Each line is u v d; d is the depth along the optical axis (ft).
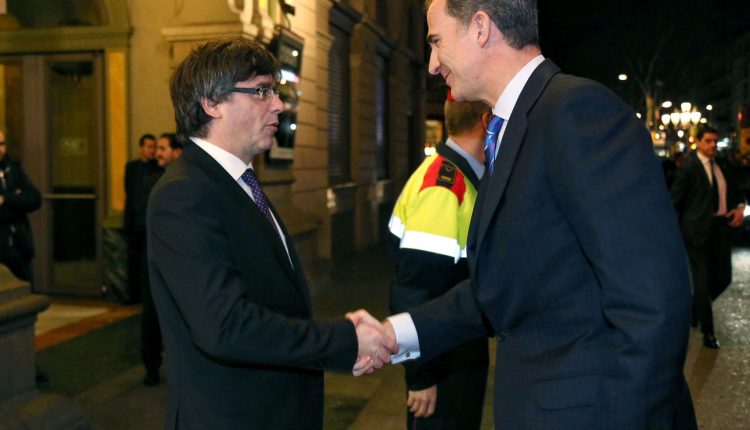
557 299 5.41
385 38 45.21
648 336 4.71
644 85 119.44
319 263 32.40
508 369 5.77
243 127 6.67
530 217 5.41
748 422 14.73
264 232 6.56
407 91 54.08
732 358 19.40
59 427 11.29
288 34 27.02
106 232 26.16
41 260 27.30
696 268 20.80
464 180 8.43
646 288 4.78
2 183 16.44
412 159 57.62
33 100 27.02
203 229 6.13
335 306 26.81
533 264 5.44
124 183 25.35
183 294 6.04
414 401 8.53
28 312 10.97
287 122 27.78
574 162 5.09
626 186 4.95
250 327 5.99
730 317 24.67
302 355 6.18
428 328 7.30
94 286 26.96
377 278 32.81
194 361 6.38
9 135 27.35
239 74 6.57
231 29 24.17
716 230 20.85
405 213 8.75
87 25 26.27
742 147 84.94
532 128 5.49
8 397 10.75
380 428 14.75
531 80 5.72
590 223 4.99
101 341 21.11
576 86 5.38
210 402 6.33
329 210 34.50
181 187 6.24
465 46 5.90
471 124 8.49
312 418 6.86
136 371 18.26
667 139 121.49
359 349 6.57
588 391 5.20
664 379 4.76
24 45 26.45
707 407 15.61
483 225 5.71
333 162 38.14
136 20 25.66
